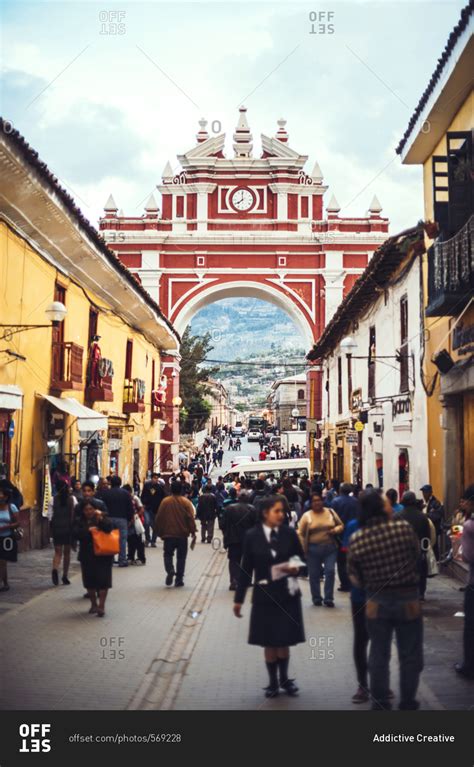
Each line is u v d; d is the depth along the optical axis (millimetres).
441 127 13727
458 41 11203
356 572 5750
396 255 15656
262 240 37781
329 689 6398
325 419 32000
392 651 7355
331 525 9992
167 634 8312
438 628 8492
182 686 6504
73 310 17250
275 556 6254
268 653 6227
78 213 14461
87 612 9359
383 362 18391
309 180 38562
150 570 13555
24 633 8195
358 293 19125
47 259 15188
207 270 37906
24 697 6145
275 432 76750
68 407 15625
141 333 26062
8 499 10734
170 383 36875
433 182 12883
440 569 12617
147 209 38375
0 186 12016
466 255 10742
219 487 23359
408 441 15938
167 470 35562
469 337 11711
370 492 5820
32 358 14664
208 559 15930
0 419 13031
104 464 20562
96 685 6449
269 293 37844
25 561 13625
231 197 38375
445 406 13406
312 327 37656
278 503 6344
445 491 13312
